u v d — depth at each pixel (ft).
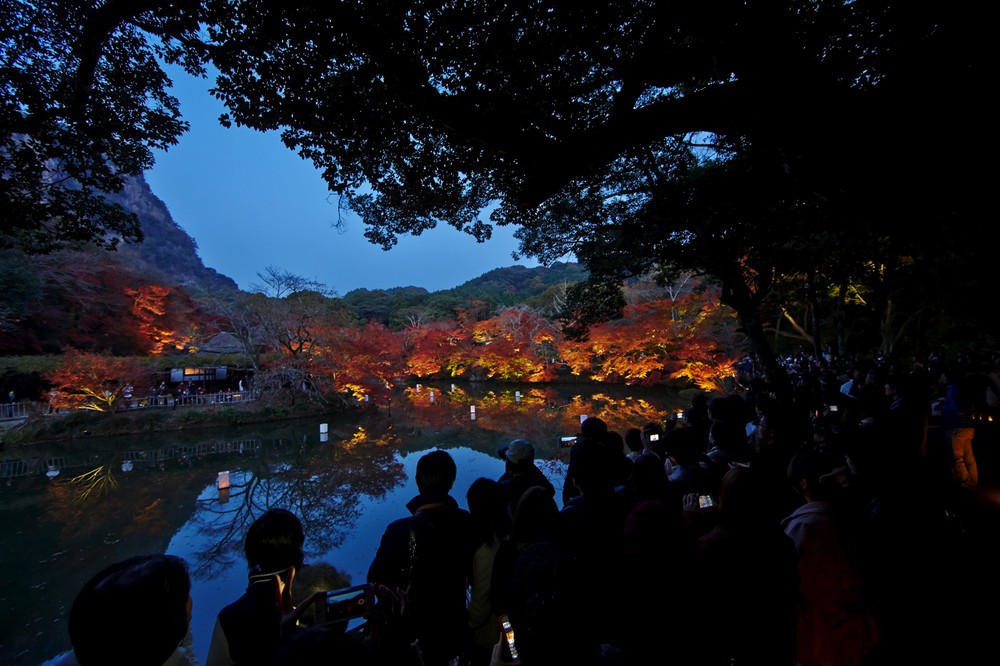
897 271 25.98
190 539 32.09
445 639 6.93
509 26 11.98
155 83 17.03
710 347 70.54
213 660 5.32
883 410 12.98
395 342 96.07
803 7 9.46
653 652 5.38
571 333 28.91
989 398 17.74
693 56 10.18
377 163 16.94
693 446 9.79
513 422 66.59
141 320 97.66
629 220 23.18
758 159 13.67
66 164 16.96
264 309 73.92
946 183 7.53
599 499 7.22
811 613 6.32
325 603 6.48
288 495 40.73
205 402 77.71
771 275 24.93
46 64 15.16
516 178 16.94
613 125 10.37
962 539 10.05
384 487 41.27
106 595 3.32
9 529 34.12
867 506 8.67
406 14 11.95
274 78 13.88
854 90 9.55
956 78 7.14
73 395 65.10
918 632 7.86
